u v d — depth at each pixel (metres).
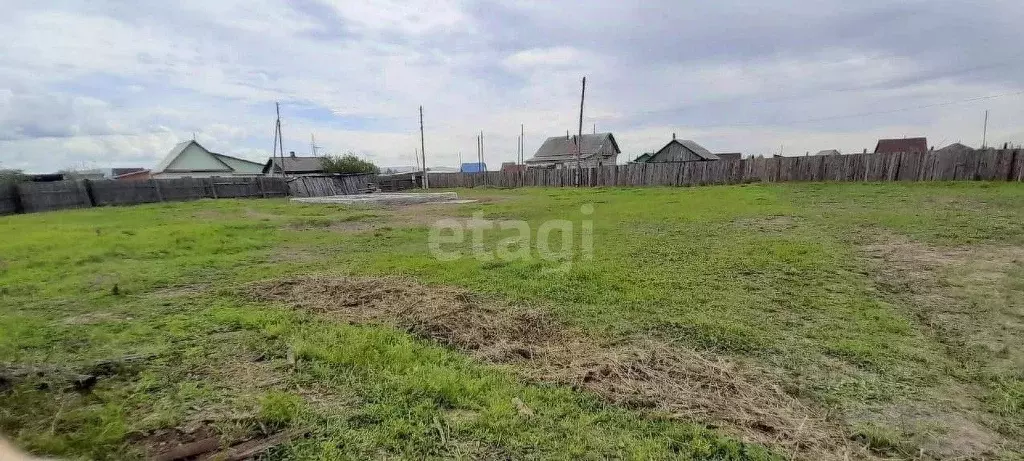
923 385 2.42
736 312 3.53
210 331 3.24
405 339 2.98
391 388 2.36
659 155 29.59
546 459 1.81
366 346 2.85
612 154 36.53
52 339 3.14
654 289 4.11
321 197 18.62
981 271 4.33
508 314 3.48
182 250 6.45
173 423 2.06
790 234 6.59
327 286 4.25
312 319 3.43
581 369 2.58
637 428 2.02
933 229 6.34
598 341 3.01
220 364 2.69
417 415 2.12
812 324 3.27
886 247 5.46
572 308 3.64
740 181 17.33
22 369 2.57
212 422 2.07
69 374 2.52
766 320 3.36
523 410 2.14
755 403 2.24
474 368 2.60
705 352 2.86
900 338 3.02
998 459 1.83
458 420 2.08
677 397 2.28
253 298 4.04
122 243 6.81
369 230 8.55
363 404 2.22
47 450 1.87
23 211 13.09
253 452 1.86
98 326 3.39
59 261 5.66
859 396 2.32
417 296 3.88
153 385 2.43
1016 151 11.89
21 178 16.42
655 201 12.02
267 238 7.57
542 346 2.95
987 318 3.28
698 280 4.38
